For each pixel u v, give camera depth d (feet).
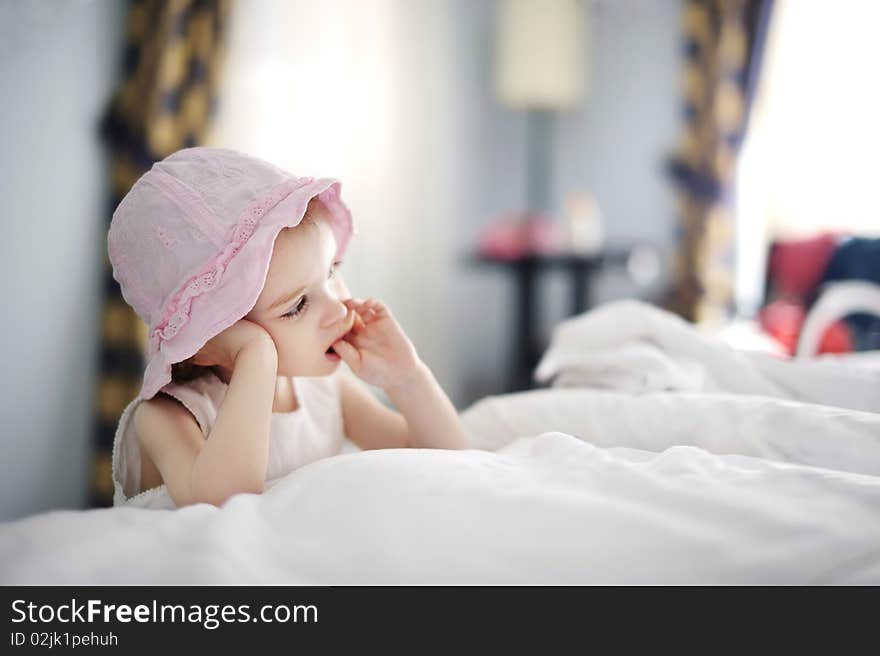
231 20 9.43
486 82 12.11
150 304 2.52
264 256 2.36
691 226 12.29
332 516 1.70
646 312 3.63
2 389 7.20
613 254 11.50
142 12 8.53
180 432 2.47
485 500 1.67
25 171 7.47
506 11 12.01
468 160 11.96
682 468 1.90
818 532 1.55
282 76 10.08
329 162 10.46
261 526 1.70
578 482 1.80
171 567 1.51
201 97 9.06
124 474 2.63
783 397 3.22
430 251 11.53
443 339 11.75
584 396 3.04
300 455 2.88
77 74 8.01
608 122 12.94
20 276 7.41
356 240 10.73
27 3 7.42
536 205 12.63
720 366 3.37
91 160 8.21
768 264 10.42
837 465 2.34
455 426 3.04
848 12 11.32
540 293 12.50
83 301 8.16
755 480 1.82
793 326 8.80
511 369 12.43
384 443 3.37
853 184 11.35
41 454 7.65
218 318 2.37
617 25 12.75
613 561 1.51
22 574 1.45
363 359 2.89
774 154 11.93
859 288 5.51
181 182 2.51
